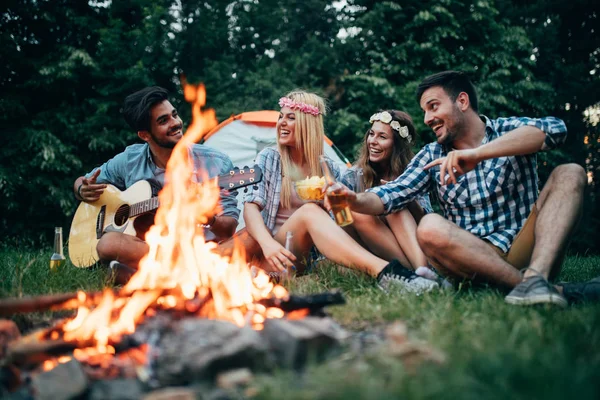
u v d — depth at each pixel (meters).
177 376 1.59
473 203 2.96
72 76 10.31
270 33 13.98
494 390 1.35
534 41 12.16
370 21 11.75
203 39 12.29
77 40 11.31
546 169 11.50
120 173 3.85
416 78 11.43
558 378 1.36
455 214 3.03
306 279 3.13
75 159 9.92
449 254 2.65
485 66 11.32
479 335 1.76
